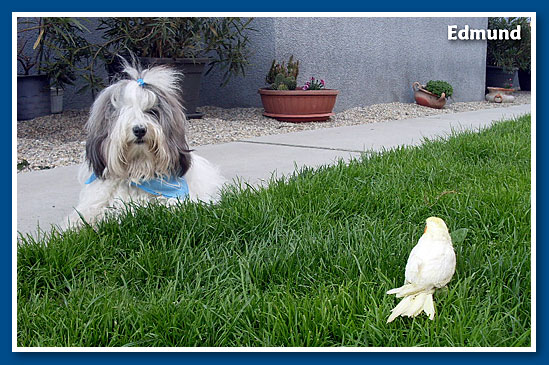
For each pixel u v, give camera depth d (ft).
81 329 5.43
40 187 9.52
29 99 16.25
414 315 5.29
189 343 5.31
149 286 6.05
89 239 6.79
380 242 6.49
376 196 7.97
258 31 18.69
